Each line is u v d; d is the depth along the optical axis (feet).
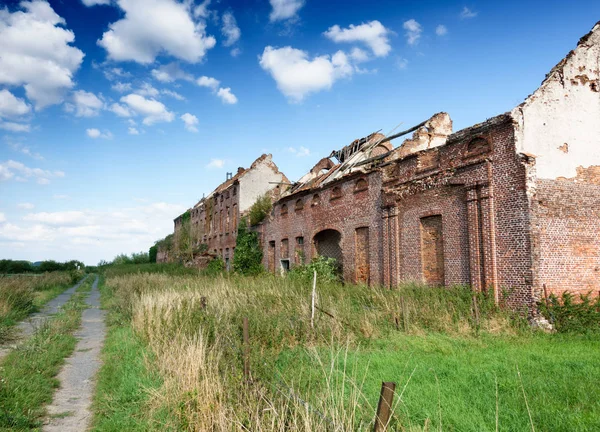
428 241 53.93
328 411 16.02
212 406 18.65
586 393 20.62
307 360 26.58
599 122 48.75
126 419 20.42
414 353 30.32
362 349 31.78
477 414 18.52
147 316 40.70
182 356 24.79
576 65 48.44
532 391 21.33
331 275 70.69
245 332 23.82
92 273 253.65
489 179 45.14
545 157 44.39
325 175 88.94
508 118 43.39
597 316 40.57
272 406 15.62
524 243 41.45
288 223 93.25
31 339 38.68
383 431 12.27
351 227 70.28
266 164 128.67
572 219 44.37
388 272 60.23
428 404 19.70
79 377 29.45
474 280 45.85
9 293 58.95
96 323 54.54
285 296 45.47
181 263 160.56
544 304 40.32
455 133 50.06
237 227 119.03
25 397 23.12
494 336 36.24
